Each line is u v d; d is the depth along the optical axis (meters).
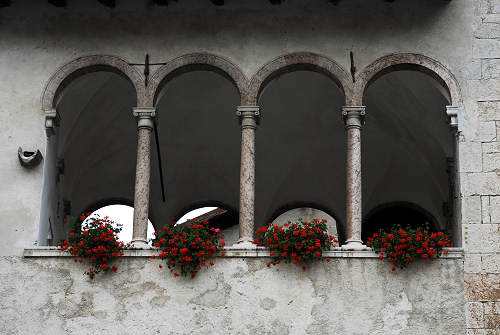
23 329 15.22
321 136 21.72
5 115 16.78
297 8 17.25
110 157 21.58
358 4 17.22
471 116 16.27
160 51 17.09
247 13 17.28
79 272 15.51
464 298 15.12
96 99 19.59
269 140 21.77
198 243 15.39
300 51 16.92
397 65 16.72
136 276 15.45
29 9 17.48
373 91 20.14
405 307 15.09
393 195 21.91
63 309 15.30
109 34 17.28
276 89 20.66
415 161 21.36
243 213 15.93
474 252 15.39
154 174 22.14
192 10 17.36
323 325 15.03
